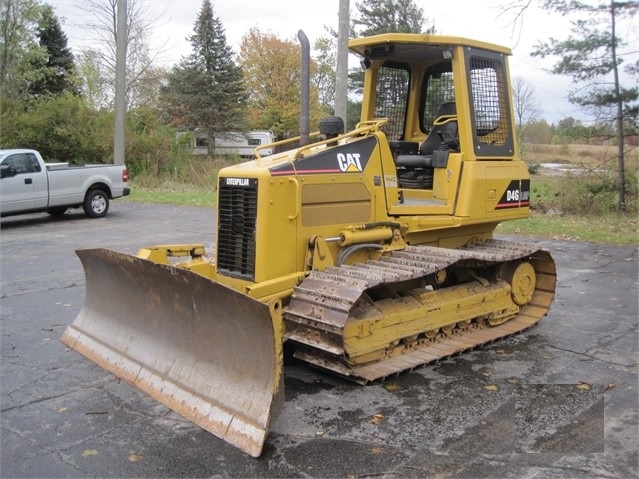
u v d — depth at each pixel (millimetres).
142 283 5160
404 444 4148
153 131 28625
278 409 4164
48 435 4301
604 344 6285
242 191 5398
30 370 5492
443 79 7109
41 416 4590
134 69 37062
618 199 16812
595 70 16422
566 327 6891
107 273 5656
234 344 4406
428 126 7309
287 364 5633
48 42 42812
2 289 8523
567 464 3891
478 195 6328
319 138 6875
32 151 14820
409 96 7355
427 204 6352
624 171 16828
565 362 5746
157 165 27406
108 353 5555
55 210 16016
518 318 6973
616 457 3977
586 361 5777
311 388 5094
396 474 3777
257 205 5254
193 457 3982
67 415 4602
